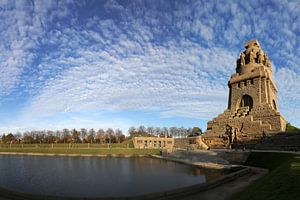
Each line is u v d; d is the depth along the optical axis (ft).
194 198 104.83
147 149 458.09
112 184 162.71
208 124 357.41
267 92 325.21
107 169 239.09
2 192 119.44
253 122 294.46
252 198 80.28
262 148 270.87
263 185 90.68
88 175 203.31
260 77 326.03
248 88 336.49
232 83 359.25
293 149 241.96
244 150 253.44
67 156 413.18
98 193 137.80
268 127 279.69
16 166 273.33
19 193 112.47
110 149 463.83
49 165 280.51
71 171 229.04
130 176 194.18
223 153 247.70
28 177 196.75
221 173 194.08
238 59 376.27
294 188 72.74
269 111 291.79
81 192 140.77
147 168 241.14
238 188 119.85
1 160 347.97
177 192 108.17
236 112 337.31
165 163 285.23
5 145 588.50
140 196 102.73
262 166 191.01
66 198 102.78
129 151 442.91
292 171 91.30
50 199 105.09
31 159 361.51
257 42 364.17
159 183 163.12
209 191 115.96
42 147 535.19
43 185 163.32
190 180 170.71
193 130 586.04
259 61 348.38
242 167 183.42
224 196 105.91
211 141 339.36
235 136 309.22
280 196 71.31
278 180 86.48
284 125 299.17
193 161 265.34
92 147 513.86
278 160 177.88
